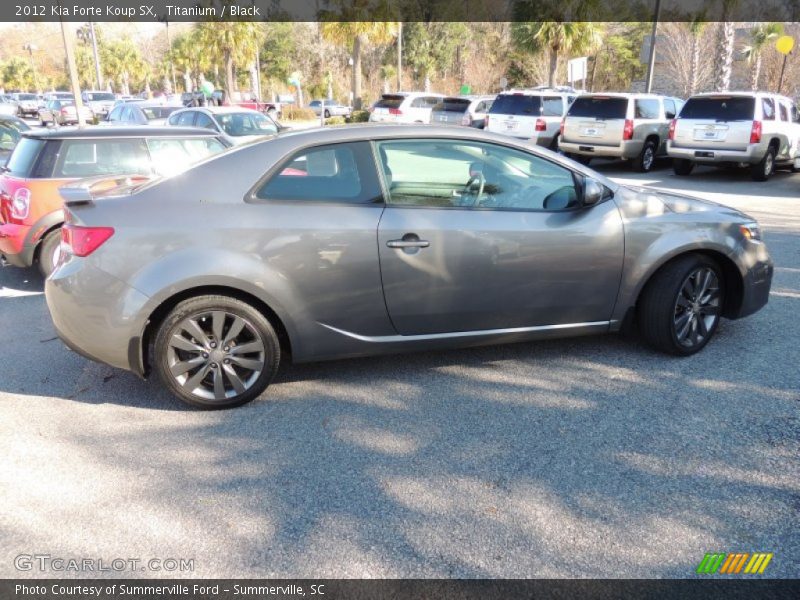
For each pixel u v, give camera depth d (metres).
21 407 3.88
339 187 3.79
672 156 14.01
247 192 3.69
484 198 3.98
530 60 42.78
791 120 14.09
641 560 2.51
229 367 3.77
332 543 2.64
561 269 4.04
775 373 4.16
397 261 3.78
